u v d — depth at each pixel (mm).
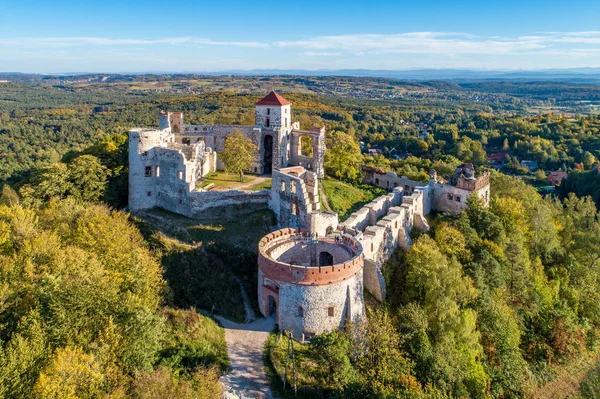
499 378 52906
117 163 78438
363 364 43438
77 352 34844
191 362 41938
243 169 90312
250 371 42250
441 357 46625
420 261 56250
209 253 60406
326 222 61500
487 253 63344
